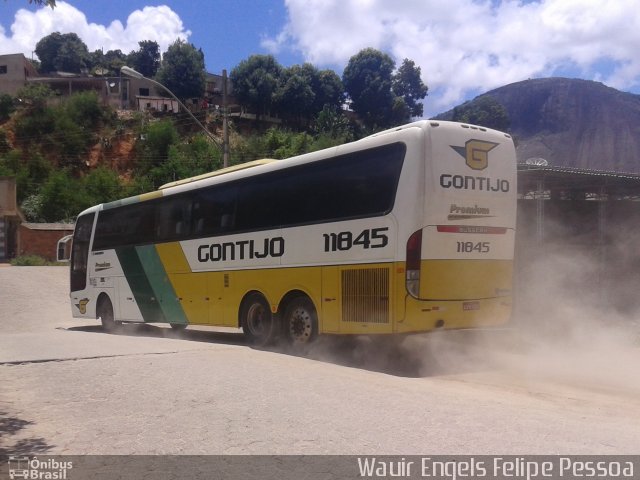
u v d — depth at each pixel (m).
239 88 76.31
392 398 7.32
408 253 9.14
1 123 72.69
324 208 10.58
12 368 9.33
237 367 9.20
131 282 15.98
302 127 77.12
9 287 27.86
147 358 9.92
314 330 10.80
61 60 101.81
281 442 5.77
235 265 12.53
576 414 6.80
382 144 9.73
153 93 84.94
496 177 9.96
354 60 75.44
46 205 56.47
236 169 13.22
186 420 6.55
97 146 71.50
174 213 14.52
